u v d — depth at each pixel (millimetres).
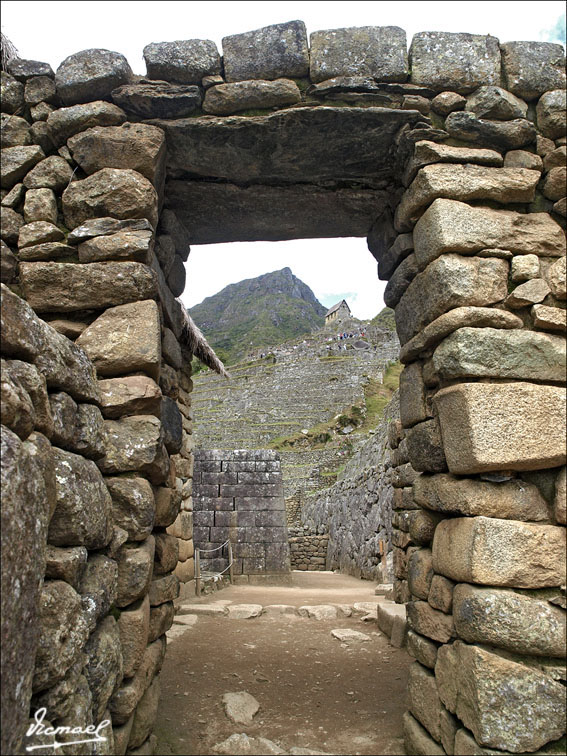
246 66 3533
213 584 9008
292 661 4645
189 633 5598
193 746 3078
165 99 3475
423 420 3479
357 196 4145
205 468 11492
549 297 3148
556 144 3480
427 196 3340
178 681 4070
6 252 3307
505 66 3541
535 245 3254
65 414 2568
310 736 3188
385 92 3525
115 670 2627
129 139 3418
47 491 2188
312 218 4469
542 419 2859
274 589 9781
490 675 2500
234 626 6008
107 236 3328
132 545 3070
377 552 10859
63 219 3471
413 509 6031
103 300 3283
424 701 3031
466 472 2896
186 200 4199
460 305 3104
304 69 3537
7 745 1658
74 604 2262
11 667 1713
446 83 3494
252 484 11422
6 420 1965
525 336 3016
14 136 3500
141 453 3104
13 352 2244
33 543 1937
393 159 3768
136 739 2838
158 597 3414
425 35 3561
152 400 3189
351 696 3801
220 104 3531
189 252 4754
